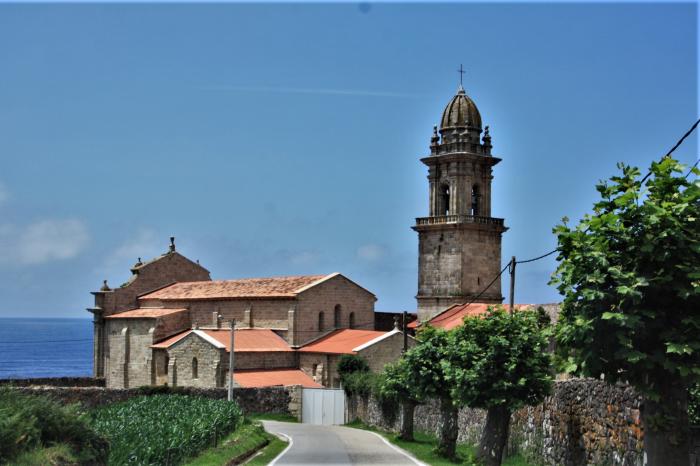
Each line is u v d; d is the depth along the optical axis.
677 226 22.11
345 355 86.38
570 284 23.36
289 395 83.75
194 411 55.91
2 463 25.94
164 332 103.56
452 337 43.09
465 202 98.25
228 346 89.25
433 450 49.41
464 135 98.88
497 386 39.25
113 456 33.97
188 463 42.38
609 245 23.20
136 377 104.81
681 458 22.64
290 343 94.12
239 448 49.19
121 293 113.62
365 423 75.94
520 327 40.81
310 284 96.81
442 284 98.44
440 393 50.75
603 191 23.38
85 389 70.25
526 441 42.69
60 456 27.97
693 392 27.03
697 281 22.22
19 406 29.44
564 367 24.14
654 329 22.62
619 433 29.73
